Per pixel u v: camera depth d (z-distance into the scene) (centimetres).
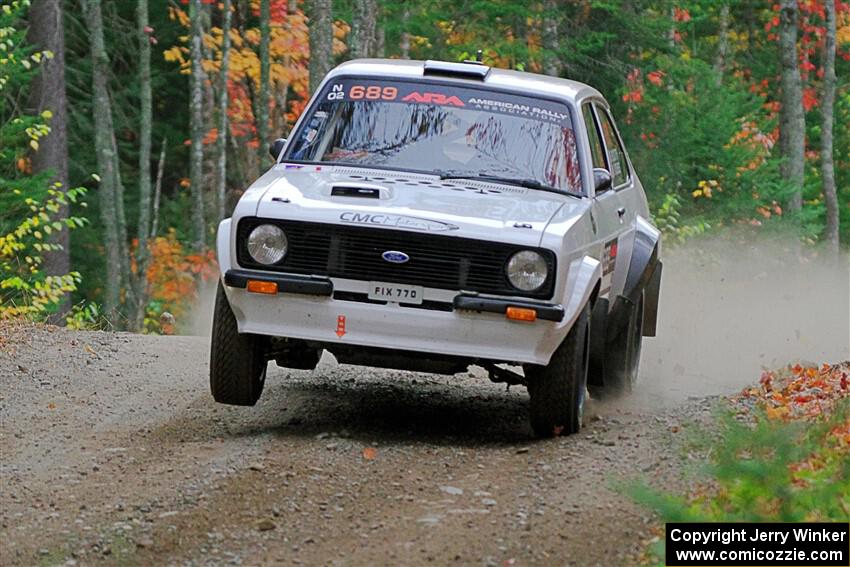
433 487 2234
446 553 1892
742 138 8038
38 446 2528
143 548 1923
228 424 2756
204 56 9325
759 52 11269
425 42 9175
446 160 2800
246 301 2509
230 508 2102
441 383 3434
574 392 2584
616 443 2522
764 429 2162
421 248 2462
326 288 2467
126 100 10125
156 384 3175
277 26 9125
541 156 2814
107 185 8050
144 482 2258
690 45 11269
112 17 9844
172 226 9881
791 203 8444
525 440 2653
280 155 2850
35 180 6700
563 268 2472
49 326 3944
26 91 8250
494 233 2456
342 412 2908
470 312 2456
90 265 9212
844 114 10488
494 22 8706
